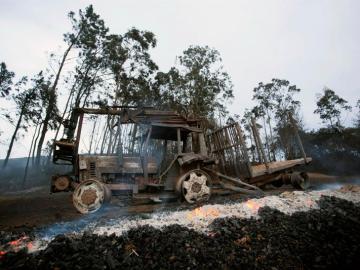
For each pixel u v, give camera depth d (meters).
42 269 3.49
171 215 5.66
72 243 3.92
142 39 28.17
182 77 32.16
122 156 7.97
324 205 6.48
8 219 6.74
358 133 36.44
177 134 8.59
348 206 6.57
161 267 3.69
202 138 9.11
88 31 26.84
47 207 8.71
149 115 8.46
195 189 7.72
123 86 27.72
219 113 32.78
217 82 32.31
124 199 8.29
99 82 27.42
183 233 4.41
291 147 30.72
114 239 4.21
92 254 3.80
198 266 3.77
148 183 8.07
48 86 25.34
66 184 7.64
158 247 4.04
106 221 5.46
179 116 8.89
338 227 5.38
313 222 5.45
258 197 7.41
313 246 4.70
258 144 10.22
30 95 24.97
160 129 8.69
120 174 7.95
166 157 9.01
